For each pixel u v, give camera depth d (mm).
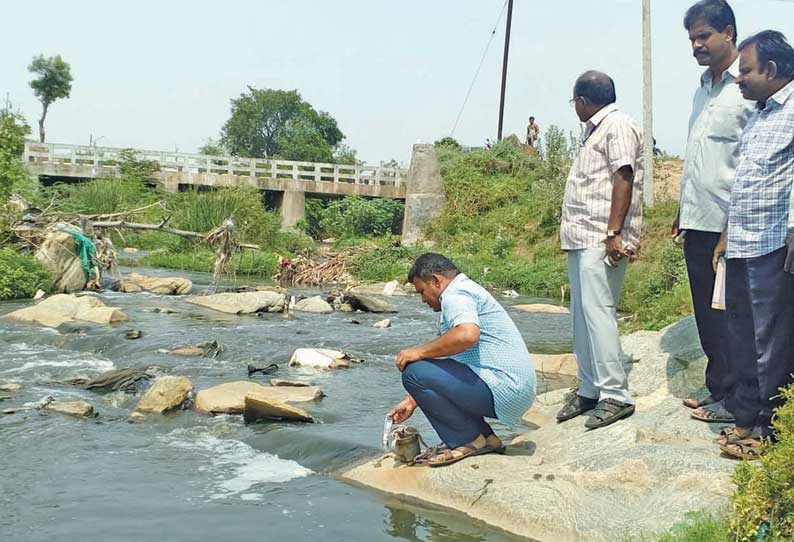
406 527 4508
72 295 12438
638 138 5305
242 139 77812
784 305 4355
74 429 6496
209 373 8586
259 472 5500
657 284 15438
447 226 28422
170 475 5418
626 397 5473
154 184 32875
